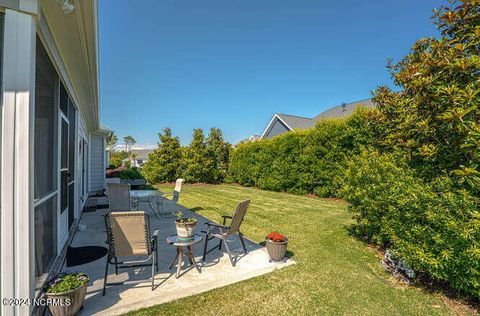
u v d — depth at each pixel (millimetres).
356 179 4273
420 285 3189
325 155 10102
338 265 3738
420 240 2998
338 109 17516
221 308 2562
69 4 2318
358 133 8781
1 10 1954
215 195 11281
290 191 11852
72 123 5523
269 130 20859
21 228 1944
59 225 3758
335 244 4676
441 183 3014
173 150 16609
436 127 3178
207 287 2971
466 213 2643
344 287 3094
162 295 2754
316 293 2926
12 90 1941
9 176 1911
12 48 1952
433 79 3104
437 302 2824
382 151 4594
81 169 7645
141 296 2719
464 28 3041
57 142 3648
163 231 5402
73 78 4797
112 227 2822
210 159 16766
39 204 2777
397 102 4289
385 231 3717
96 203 8727
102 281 3055
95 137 12648
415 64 3730
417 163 3643
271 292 2910
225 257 3947
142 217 2865
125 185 5902
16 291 1919
